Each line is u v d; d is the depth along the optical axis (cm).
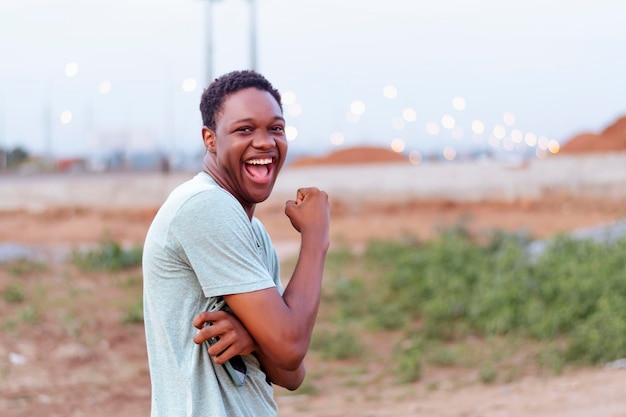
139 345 842
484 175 2441
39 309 898
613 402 565
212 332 224
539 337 860
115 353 803
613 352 743
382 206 2412
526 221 2047
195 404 228
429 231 1938
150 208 2233
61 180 2569
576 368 735
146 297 240
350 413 619
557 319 857
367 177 2528
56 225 2058
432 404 634
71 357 761
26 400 642
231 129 238
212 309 232
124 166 3059
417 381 753
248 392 238
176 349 231
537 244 1253
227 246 226
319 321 1023
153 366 236
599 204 2209
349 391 721
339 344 880
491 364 776
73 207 2297
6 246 1346
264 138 239
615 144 2683
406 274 1173
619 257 994
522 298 944
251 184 243
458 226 1490
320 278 238
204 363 230
